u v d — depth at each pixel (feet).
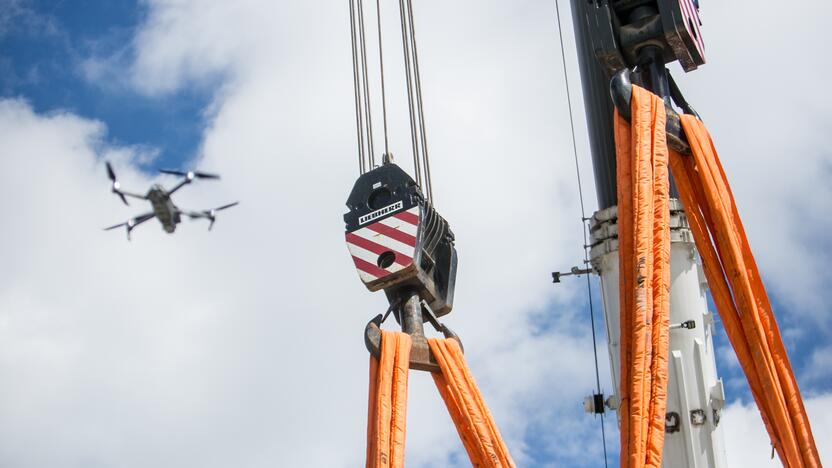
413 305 49.03
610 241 51.24
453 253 51.85
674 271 50.14
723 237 45.50
